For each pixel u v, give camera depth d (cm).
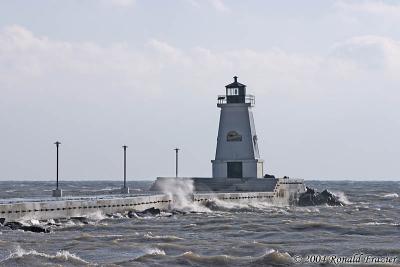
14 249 14875
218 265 13600
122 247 15462
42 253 14338
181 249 15512
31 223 19788
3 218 19200
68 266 13088
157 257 14000
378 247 16012
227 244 16288
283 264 13775
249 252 15338
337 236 18312
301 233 18850
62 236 17588
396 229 19575
